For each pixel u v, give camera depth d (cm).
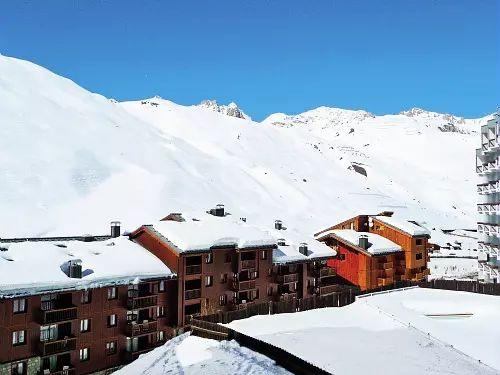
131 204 12444
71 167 13350
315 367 3588
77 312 4597
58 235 10031
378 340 4800
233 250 6322
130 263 5222
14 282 4147
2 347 4103
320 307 6125
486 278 7462
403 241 8962
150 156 16212
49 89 18288
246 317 5519
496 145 7144
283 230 8106
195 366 4050
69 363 4538
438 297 6619
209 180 16325
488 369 4081
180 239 5756
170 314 5603
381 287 6962
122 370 4347
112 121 18238
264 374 3759
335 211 17638
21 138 13800
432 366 4091
